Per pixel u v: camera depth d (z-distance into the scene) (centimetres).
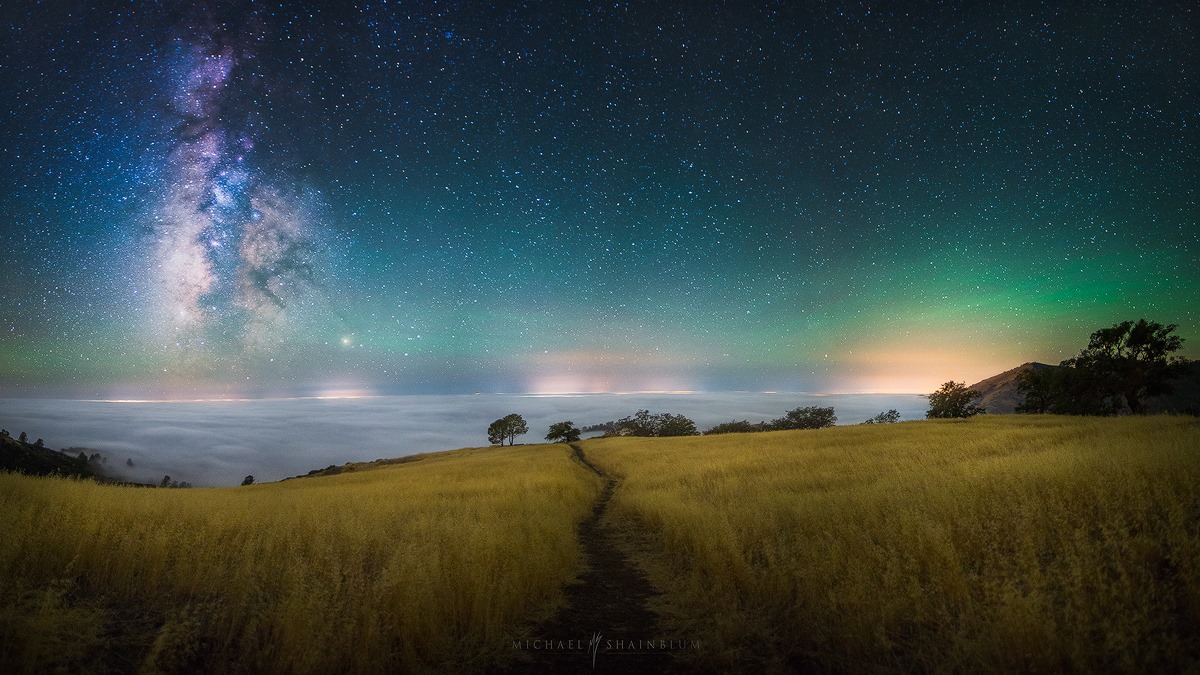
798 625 473
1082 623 350
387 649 413
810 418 10494
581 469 2909
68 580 455
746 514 914
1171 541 447
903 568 522
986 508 677
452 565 611
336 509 1082
